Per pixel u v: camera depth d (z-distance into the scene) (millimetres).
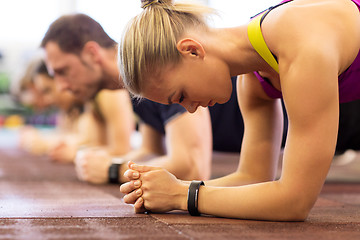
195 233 1178
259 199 1323
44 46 2457
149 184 1445
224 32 1372
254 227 1256
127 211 1518
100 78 2473
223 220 1354
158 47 1293
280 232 1200
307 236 1160
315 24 1262
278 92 1535
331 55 1233
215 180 1649
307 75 1222
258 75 1521
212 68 1328
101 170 2441
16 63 13086
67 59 2418
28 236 1135
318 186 1288
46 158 4738
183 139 2115
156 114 2410
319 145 1248
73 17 2434
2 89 12469
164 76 1312
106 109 3143
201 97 1350
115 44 2479
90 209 1560
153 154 3090
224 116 2639
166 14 1326
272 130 1646
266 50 1317
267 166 1644
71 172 3240
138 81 1334
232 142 2744
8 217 1396
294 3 1349
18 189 2199
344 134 2730
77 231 1199
